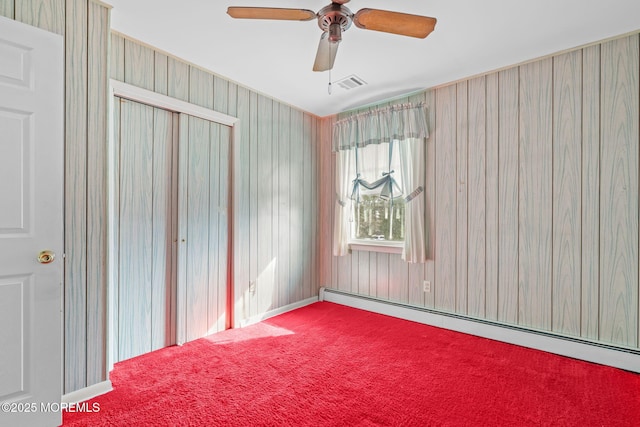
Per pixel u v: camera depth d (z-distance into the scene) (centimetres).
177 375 208
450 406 175
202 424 159
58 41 164
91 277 185
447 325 296
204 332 278
